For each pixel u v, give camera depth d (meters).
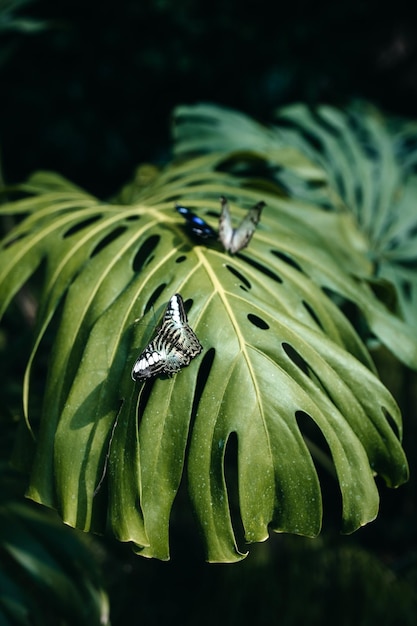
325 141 1.44
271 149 1.37
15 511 1.12
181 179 1.15
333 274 1.00
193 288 0.89
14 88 2.38
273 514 0.84
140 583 1.47
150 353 0.82
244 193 1.10
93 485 0.85
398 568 1.59
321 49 2.42
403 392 1.71
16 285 0.98
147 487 0.84
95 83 2.41
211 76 2.41
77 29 2.35
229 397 0.85
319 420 0.85
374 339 1.14
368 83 2.54
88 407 0.86
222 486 0.83
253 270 0.93
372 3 2.40
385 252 1.32
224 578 1.48
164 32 2.36
